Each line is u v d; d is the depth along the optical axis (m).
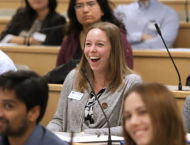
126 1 11.48
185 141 2.62
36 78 2.89
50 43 9.56
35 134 2.90
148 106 2.52
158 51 7.79
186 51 7.79
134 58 8.00
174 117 2.54
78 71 5.29
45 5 9.70
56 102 6.41
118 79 5.04
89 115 5.03
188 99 4.94
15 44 9.64
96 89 5.15
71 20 7.71
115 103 4.94
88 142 4.05
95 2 7.48
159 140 2.51
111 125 4.94
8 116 2.78
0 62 5.41
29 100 2.80
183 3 11.12
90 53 5.01
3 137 3.03
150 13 10.08
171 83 7.77
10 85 2.78
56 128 5.12
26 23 9.79
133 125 2.54
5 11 12.48
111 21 7.76
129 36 9.78
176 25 9.87
